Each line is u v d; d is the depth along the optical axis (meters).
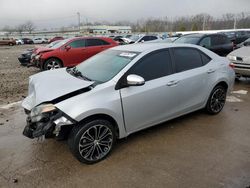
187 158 3.42
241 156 3.45
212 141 3.90
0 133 4.23
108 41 11.62
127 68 3.56
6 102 6.07
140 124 3.73
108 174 3.09
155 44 4.25
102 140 3.38
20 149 3.68
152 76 3.79
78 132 3.13
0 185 2.88
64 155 3.52
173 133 4.18
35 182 2.94
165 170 3.15
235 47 11.37
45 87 3.46
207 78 4.55
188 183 2.90
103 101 3.22
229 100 6.05
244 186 2.83
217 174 3.05
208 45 9.66
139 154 3.53
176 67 4.12
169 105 4.02
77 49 10.73
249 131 4.27
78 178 3.01
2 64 13.84
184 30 73.19
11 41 41.91
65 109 3.02
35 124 3.15
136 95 3.52
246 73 7.28
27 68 12.09
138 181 2.95
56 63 10.42
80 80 3.58
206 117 4.89
